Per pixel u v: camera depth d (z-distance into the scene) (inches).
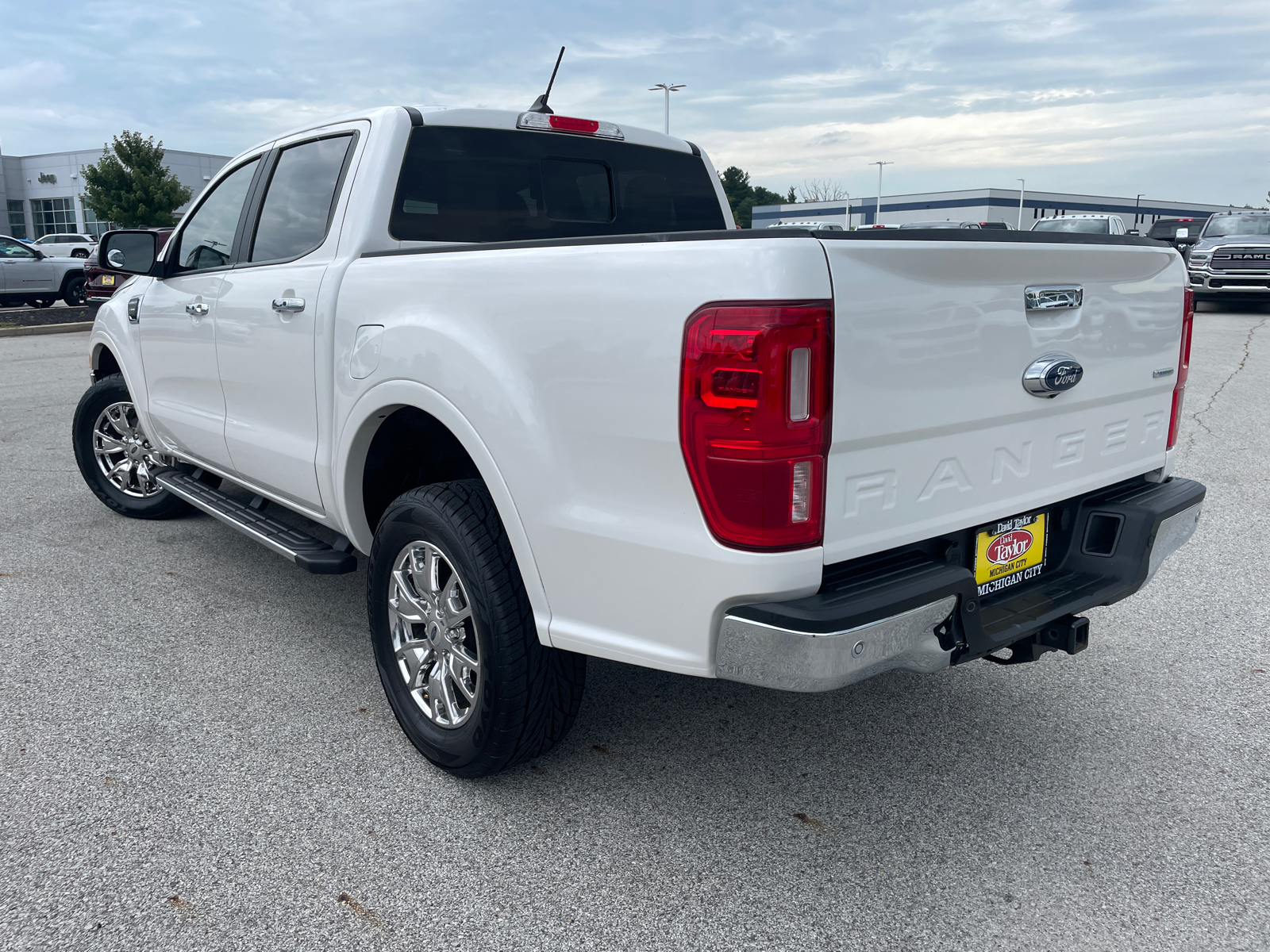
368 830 96.3
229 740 113.8
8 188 2630.4
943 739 114.9
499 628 94.2
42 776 105.3
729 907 85.3
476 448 94.2
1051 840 94.9
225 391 146.0
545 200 138.9
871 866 90.9
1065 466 100.0
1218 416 303.3
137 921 82.8
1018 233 89.5
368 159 122.9
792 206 2748.5
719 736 115.5
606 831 96.3
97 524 199.8
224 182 155.9
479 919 83.7
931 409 82.6
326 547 128.6
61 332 635.5
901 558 86.0
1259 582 164.9
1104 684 128.8
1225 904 85.4
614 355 81.0
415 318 101.5
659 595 81.4
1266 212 717.9
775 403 72.2
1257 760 109.5
